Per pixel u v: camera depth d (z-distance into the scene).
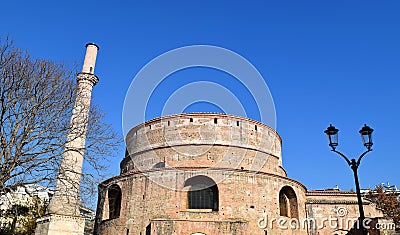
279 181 45.19
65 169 27.72
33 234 46.38
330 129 19.80
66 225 36.03
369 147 18.80
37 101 26.44
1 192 24.78
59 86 28.08
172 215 40.06
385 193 66.50
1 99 25.03
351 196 52.56
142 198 42.75
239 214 40.56
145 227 40.91
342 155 19.45
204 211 40.62
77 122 29.28
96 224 48.69
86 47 47.12
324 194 52.47
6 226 48.09
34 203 45.56
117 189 48.31
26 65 26.72
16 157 24.75
